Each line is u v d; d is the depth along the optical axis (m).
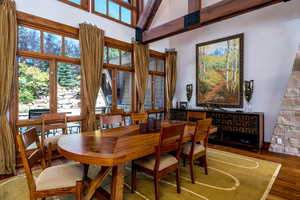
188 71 5.53
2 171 2.58
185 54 5.59
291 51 3.65
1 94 2.67
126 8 4.77
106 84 4.34
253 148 3.86
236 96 4.43
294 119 3.42
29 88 3.16
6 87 2.72
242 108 4.33
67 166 1.77
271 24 3.90
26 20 3.02
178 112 5.16
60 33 3.49
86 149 1.57
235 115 4.03
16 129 2.96
